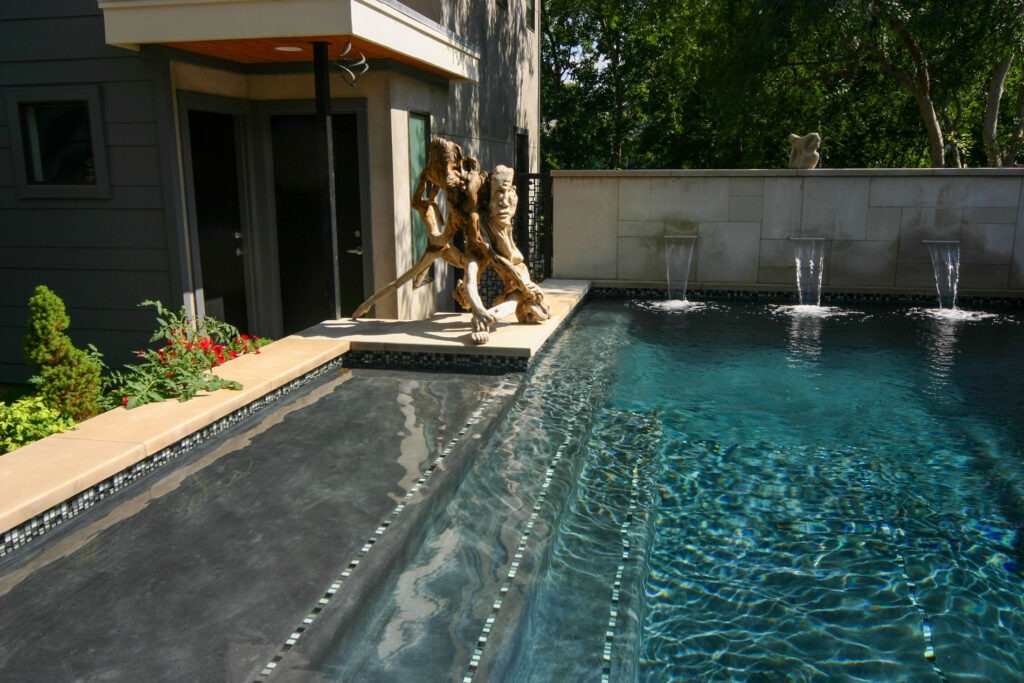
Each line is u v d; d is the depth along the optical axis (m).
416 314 8.02
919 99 15.43
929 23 12.20
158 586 2.65
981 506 3.73
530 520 3.32
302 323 7.92
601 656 2.44
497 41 11.39
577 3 19.53
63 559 2.84
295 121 7.48
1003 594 2.99
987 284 9.34
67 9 6.18
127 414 4.06
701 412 5.12
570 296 8.62
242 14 5.50
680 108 25.78
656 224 9.96
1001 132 20.00
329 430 4.34
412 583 2.80
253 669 2.18
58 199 6.52
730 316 8.62
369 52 6.49
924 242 9.37
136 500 3.37
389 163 7.17
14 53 6.32
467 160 6.06
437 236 6.16
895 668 2.54
